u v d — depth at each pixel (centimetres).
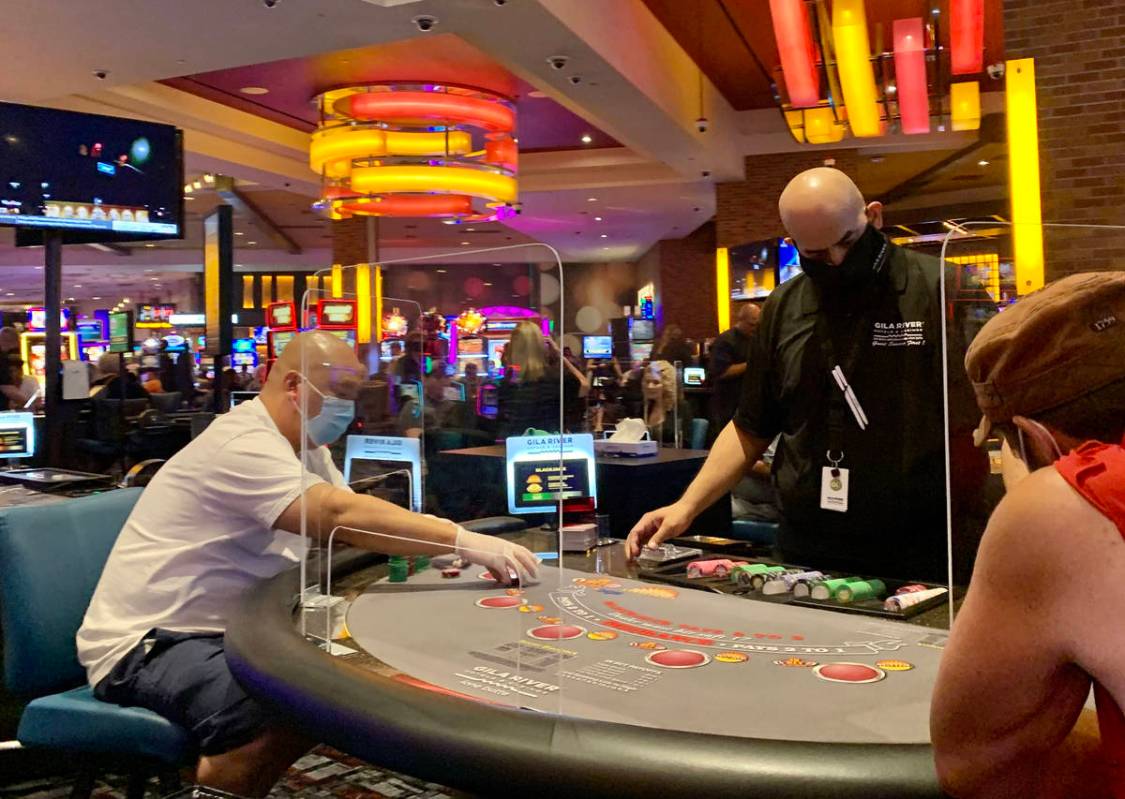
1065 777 87
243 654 145
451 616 160
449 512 192
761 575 174
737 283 1094
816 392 221
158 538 208
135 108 891
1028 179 551
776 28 557
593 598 170
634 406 511
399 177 896
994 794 85
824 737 105
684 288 1727
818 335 220
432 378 188
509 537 194
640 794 99
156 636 200
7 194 517
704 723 110
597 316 2089
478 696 123
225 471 202
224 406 777
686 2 746
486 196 927
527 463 194
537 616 159
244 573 209
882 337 211
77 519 234
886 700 116
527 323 190
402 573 185
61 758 238
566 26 606
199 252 1817
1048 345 83
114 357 838
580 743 104
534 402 193
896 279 210
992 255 128
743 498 361
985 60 881
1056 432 85
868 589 165
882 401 212
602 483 343
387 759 116
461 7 579
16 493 348
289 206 1462
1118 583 73
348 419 178
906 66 594
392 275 185
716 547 220
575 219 1492
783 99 638
